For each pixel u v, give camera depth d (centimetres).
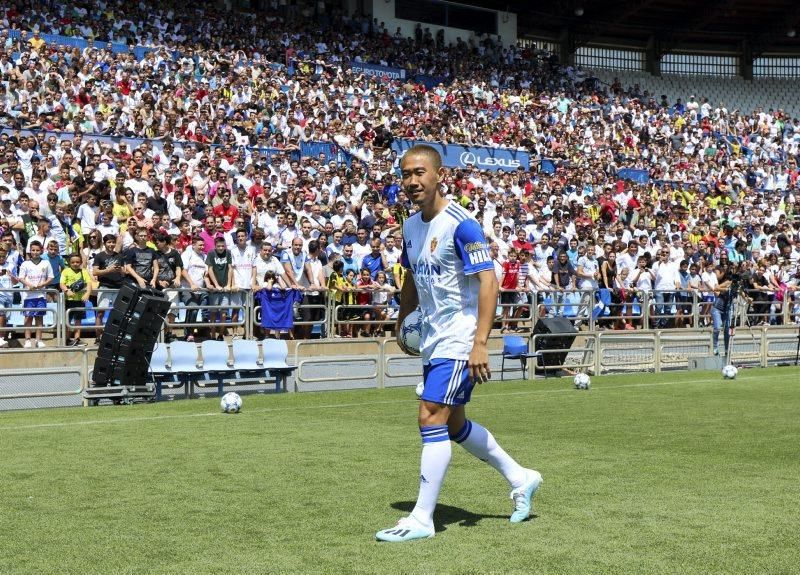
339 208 1930
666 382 1427
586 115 3684
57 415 1029
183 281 1537
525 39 4466
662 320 1989
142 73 2556
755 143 4053
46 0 2767
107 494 584
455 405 485
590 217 2595
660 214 2758
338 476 642
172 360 1233
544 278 1883
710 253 2405
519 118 3394
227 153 2128
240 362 1290
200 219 1820
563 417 980
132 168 1888
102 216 1614
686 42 4841
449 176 2552
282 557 434
